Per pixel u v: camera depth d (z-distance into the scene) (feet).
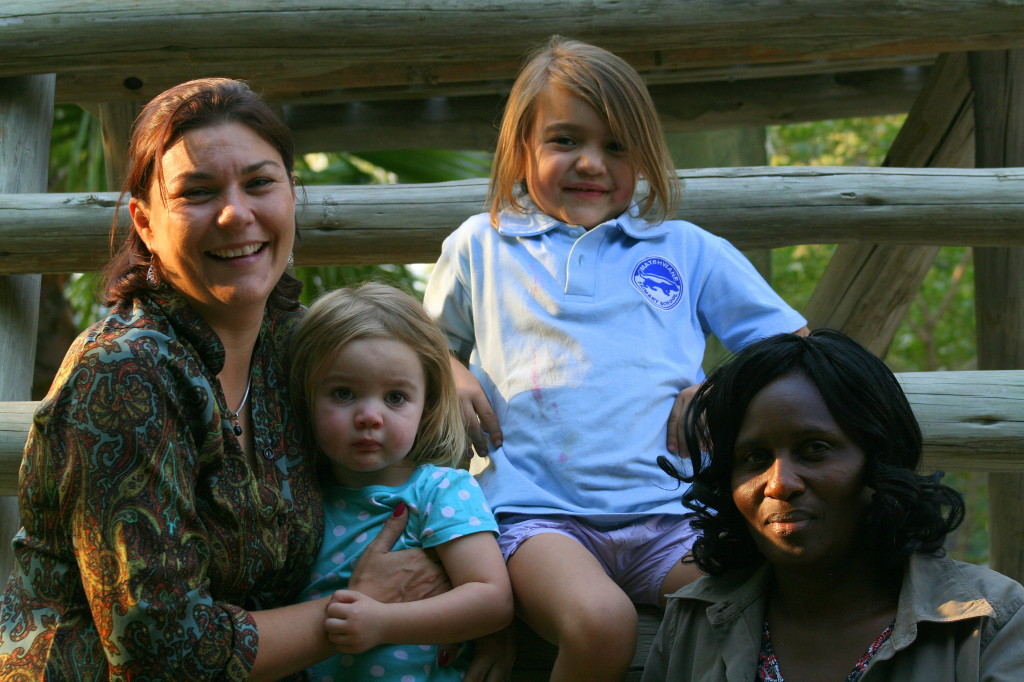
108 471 5.00
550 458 6.79
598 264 7.22
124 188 5.83
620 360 6.93
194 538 5.31
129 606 4.94
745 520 5.58
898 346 29.99
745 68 12.96
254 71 9.49
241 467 5.52
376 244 9.11
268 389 6.03
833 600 5.20
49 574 5.27
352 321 6.08
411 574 5.91
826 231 8.82
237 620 5.30
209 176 5.45
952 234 8.79
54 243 8.86
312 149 14.08
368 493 6.17
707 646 5.50
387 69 11.30
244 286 5.53
